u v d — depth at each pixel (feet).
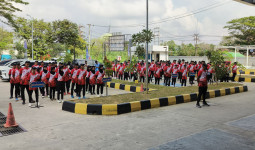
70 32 111.04
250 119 21.49
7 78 54.70
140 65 50.83
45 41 114.32
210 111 24.99
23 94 28.71
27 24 115.24
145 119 21.47
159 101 27.55
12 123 18.86
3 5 62.49
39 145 14.94
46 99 32.71
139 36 36.58
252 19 136.56
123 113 23.90
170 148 14.37
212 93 34.78
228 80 61.41
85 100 26.89
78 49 150.20
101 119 21.45
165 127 18.85
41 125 19.38
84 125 19.42
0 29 140.05
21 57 131.95
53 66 31.81
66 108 24.94
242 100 32.22
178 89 37.50
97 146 14.71
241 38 142.61
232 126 19.20
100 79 33.88
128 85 43.70
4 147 14.62
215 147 14.57
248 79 61.31
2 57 149.79
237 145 14.94
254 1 24.29
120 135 16.84
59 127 18.83
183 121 20.74
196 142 15.44
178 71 53.98
